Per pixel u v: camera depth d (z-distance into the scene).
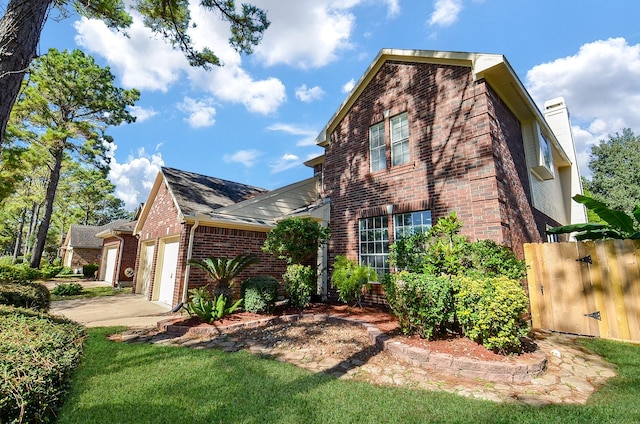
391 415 3.11
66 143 17.62
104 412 3.10
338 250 9.86
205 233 9.70
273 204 11.93
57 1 5.66
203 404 3.30
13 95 4.64
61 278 21.67
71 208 34.03
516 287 4.75
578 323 6.30
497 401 3.45
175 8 8.66
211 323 6.61
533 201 9.05
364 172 9.61
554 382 3.98
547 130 10.13
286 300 8.88
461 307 4.88
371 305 8.52
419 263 6.36
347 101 10.48
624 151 28.31
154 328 6.79
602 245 6.24
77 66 16.69
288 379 3.97
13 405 2.01
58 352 2.80
